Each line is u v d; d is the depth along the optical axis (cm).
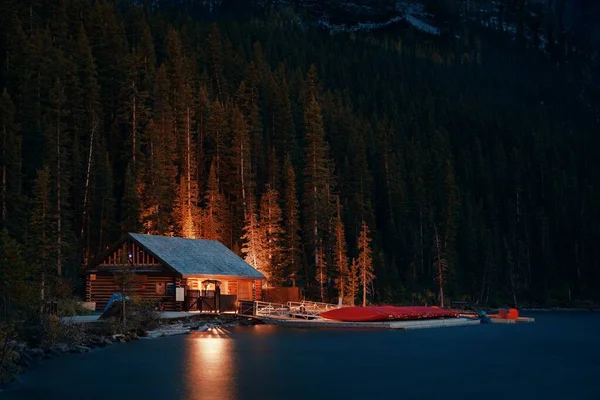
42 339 2894
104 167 7825
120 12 14738
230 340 3625
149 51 11644
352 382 2208
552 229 12406
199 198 9475
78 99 8612
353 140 11506
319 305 6300
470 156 13738
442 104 17838
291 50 19112
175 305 5100
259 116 10775
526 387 2141
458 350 3262
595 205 12888
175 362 2645
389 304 8600
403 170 11681
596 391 2067
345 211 10144
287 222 8050
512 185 13150
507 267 11112
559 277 11644
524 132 16238
